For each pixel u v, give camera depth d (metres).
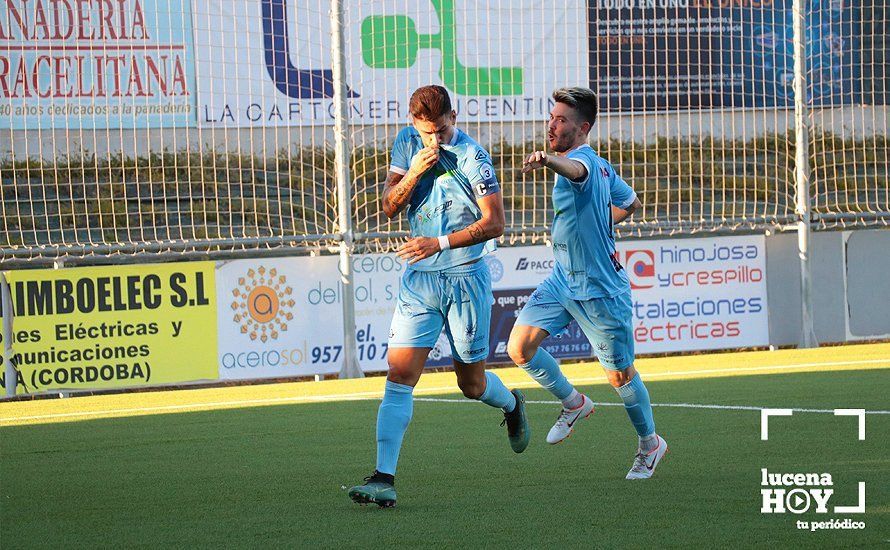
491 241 19.62
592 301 19.66
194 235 44.75
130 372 38.06
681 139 52.94
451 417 28.22
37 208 47.31
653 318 42.94
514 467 21.23
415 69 45.91
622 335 19.78
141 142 48.59
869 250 45.34
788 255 44.47
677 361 41.16
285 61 45.50
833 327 44.88
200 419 29.64
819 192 53.72
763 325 44.09
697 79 50.03
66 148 46.69
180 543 15.57
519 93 47.00
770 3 51.62
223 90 45.88
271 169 49.75
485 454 22.78
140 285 38.19
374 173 50.03
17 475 21.77
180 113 45.00
